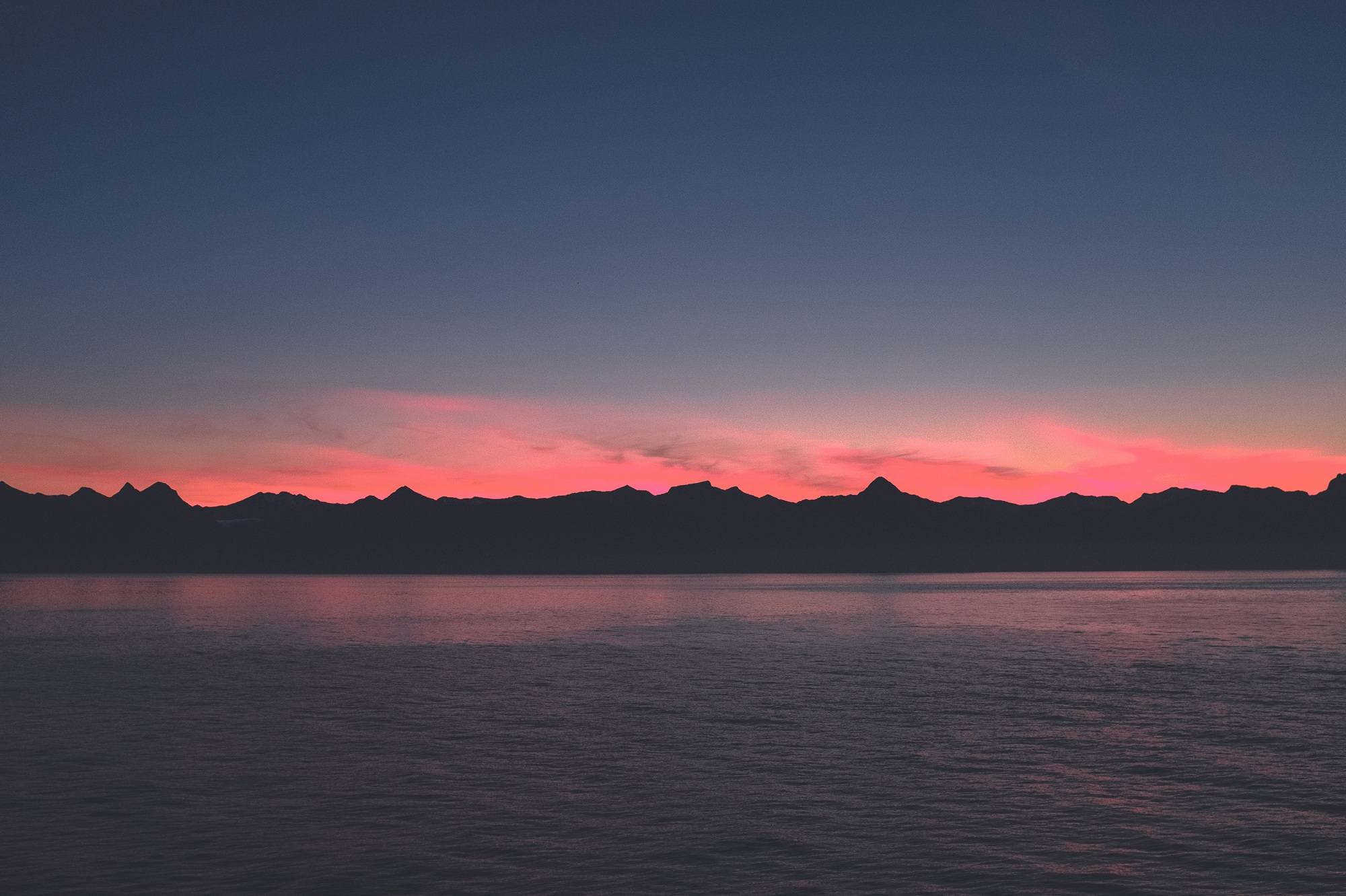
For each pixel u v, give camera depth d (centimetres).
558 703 4194
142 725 3597
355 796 2456
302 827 2172
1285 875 1842
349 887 1789
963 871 1872
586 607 14638
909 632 8969
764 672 5516
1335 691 4550
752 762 2880
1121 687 4741
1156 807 2342
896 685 4828
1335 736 3316
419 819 2241
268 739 3284
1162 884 1798
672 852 1991
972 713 3850
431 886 1792
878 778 2664
